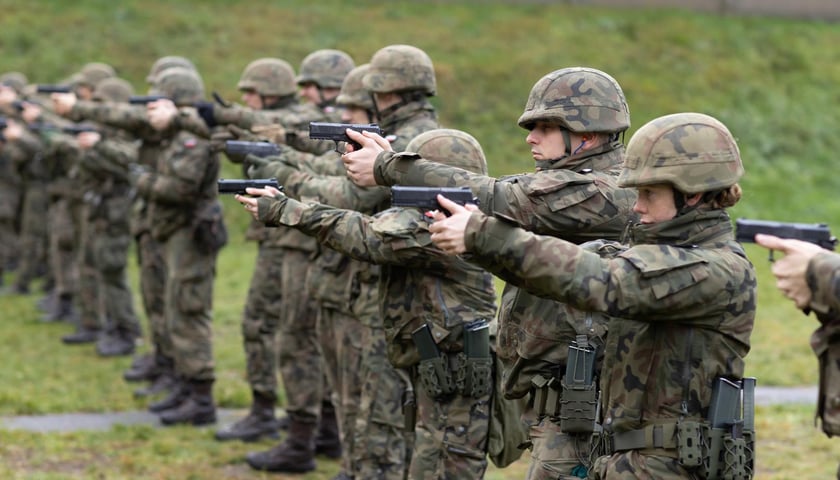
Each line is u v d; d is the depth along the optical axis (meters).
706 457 4.88
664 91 26.78
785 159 25.61
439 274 6.71
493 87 26.11
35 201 19.16
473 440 6.66
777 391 13.56
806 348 15.73
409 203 4.91
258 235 11.01
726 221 5.06
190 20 28.50
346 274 8.59
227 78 25.92
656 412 4.96
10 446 10.70
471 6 30.70
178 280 11.53
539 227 5.86
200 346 11.66
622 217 5.86
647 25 29.91
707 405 4.93
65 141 16.20
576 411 5.78
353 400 8.61
